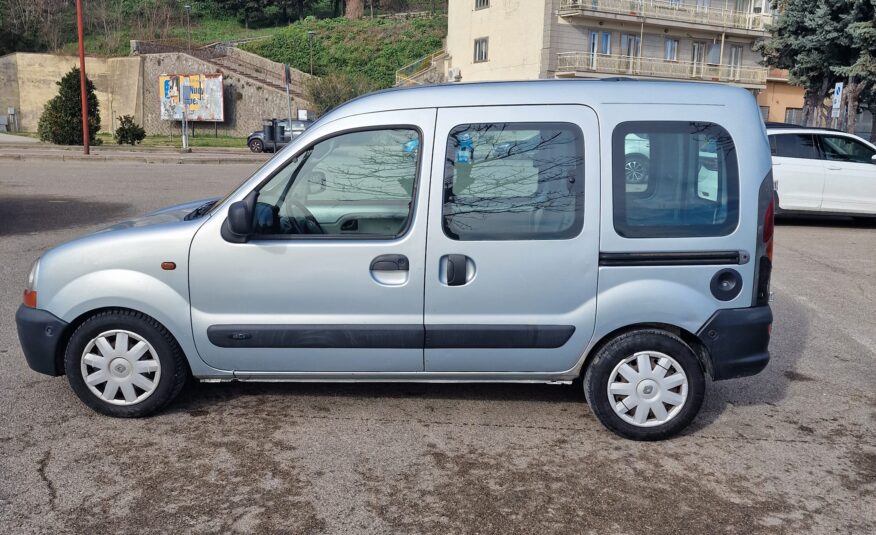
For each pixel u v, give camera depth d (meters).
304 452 3.81
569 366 4.01
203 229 3.95
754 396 4.80
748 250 3.92
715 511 3.33
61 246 4.11
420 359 3.98
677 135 3.87
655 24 39.03
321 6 78.62
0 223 10.66
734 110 3.92
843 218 14.06
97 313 4.07
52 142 29.06
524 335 3.92
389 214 3.93
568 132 3.86
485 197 3.88
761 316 3.96
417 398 4.56
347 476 3.57
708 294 3.92
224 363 4.05
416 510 3.27
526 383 4.55
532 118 3.87
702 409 4.55
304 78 48.84
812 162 12.34
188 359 4.05
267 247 3.91
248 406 4.38
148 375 4.09
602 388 3.98
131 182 16.42
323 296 3.93
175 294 3.96
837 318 6.78
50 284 4.02
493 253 3.86
